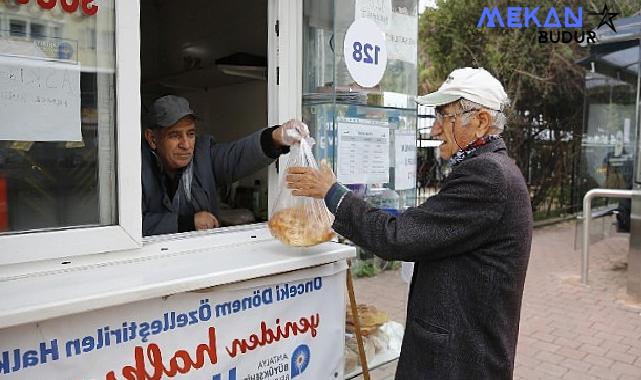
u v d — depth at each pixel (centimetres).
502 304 164
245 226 222
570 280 617
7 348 137
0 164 155
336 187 181
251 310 186
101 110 172
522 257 165
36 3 157
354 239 175
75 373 148
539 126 1050
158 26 400
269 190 240
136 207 179
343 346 223
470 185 160
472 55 970
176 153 240
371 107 269
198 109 391
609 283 603
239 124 356
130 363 158
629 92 827
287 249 207
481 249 164
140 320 159
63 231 164
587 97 828
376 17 267
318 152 252
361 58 260
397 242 162
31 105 159
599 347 418
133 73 175
